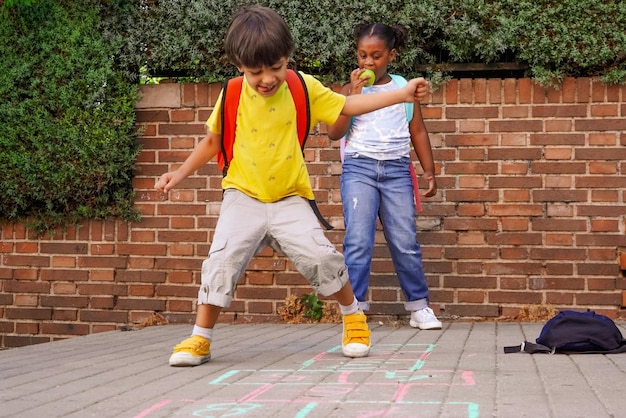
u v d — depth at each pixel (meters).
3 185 7.09
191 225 7.10
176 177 4.29
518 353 4.50
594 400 3.02
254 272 7.02
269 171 4.22
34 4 7.07
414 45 6.83
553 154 6.73
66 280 7.22
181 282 7.10
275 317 6.99
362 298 5.92
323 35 6.83
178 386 3.53
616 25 6.60
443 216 6.84
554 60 6.69
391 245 6.09
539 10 6.65
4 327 7.29
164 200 7.13
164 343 5.56
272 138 4.19
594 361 4.14
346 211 5.98
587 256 6.70
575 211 6.71
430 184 6.22
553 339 4.46
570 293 6.71
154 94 7.14
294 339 5.57
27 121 7.08
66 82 7.08
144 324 7.09
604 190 6.69
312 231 4.25
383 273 6.86
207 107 7.09
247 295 7.02
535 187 6.75
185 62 7.07
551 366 3.96
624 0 6.58
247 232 4.23
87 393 3.38
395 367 3.99
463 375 3.68
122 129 7.03
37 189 7.07
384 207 6.05
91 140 7.01
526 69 6.84
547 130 6.74
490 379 3.56
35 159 7.06
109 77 7.05
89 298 7.19
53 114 7.12
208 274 4.20
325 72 7.00
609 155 6.69
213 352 4.79
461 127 6.82
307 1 6.85
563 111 6.73
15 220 7.27
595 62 6.62
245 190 4.30
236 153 4.28
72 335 7.21
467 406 2.93
